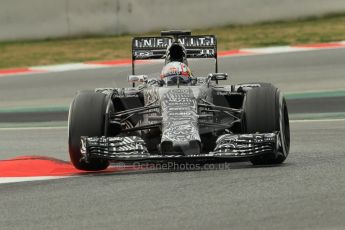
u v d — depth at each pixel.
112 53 77.00
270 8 84.50
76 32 83.69
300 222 20.31
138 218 21.34
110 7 83.56
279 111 29.72
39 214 22.34
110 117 30.42
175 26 82.38
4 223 21.44
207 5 82.81
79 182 27.22
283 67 65.25
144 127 30.27
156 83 32.12
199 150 28.00
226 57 70.69
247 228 19.89
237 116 32.31
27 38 83.06
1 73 70.44
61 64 72.88
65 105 55.88
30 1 82.75
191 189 24.86
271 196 23.41
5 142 42.00
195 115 28.94
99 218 21.53
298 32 80.94
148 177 27.39
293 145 36.31
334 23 84.12
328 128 41.91
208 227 20.11
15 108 55.66
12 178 28.81
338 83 58.03
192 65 67.25
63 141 41.66
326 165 28.77
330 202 22.36
